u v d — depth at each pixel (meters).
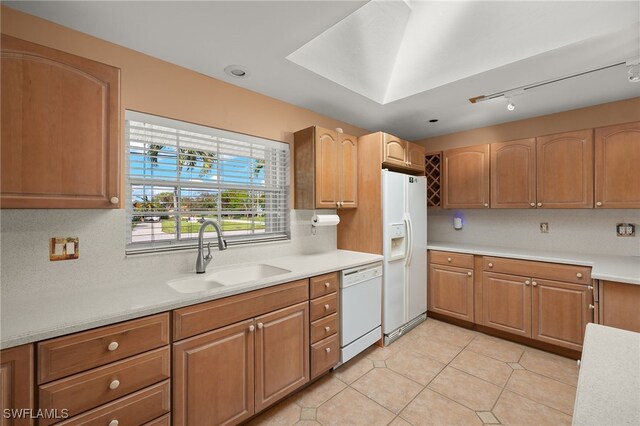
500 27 1.77
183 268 1.94
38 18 1.43
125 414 1.20
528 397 1.91
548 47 1.69
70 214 1.51
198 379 1.42
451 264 3.08
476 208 3.23
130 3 1.33
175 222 1.96
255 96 2.33
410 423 1.70
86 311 1.20
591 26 1.53
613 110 2.53
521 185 2.81
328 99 2.49
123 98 1.69
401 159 2.93
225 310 1.52
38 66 1.20
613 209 2.63
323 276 2.08
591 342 0.97
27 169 1.18
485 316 2.84
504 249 3.03
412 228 2.97
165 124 1.87
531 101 2.53
